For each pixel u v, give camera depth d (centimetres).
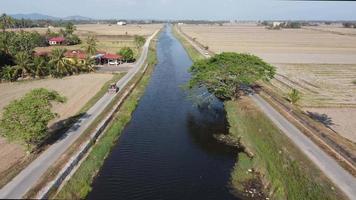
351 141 4697
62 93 7462
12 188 3222
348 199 3106
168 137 5184
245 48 16625
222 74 6456
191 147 4816
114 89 7238
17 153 4253
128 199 3444
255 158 4362
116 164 4234
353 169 3675
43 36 16688
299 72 10525
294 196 3384
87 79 9138
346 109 6544
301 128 4972
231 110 6281
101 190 3609
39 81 8819
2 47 10144
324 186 3328
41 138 4397
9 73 8712
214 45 17825
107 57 11506
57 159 3909
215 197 3528
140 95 7569
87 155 4297
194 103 7006
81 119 5434
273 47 17500
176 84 8694
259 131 5075
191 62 12338
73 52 11950
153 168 4141
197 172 4062
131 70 10319
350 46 18862
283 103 6244
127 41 18438
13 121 3866
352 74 10306
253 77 6338
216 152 4662
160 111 6475
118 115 6034
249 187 3753
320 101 7056
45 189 3247
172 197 3503
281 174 3797
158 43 19312
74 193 3469
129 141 5000
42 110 4022
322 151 4156
